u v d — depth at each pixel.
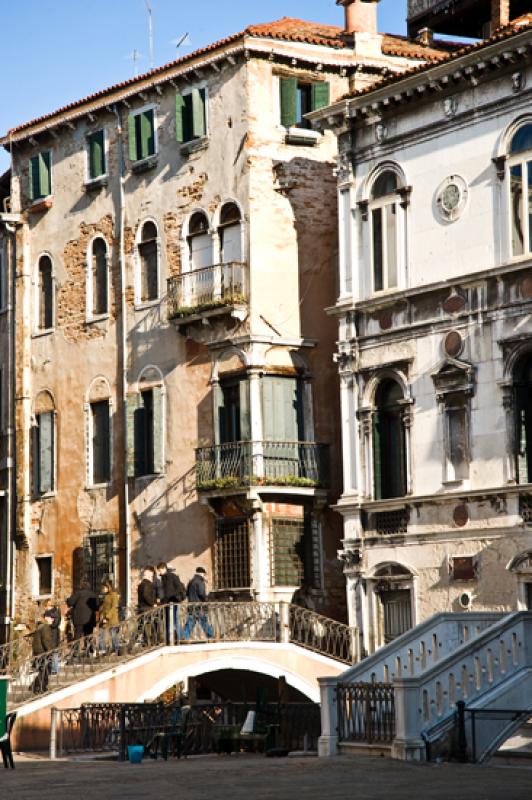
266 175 48.62
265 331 47.94
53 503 54.59
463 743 29.92
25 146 56.81
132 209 52.50
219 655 42.75
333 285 49.34
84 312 54.03
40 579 55.19
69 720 37.06
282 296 48.44
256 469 46.88
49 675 42.25
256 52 48.59
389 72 50.72
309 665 44.06
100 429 53.31
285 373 48.09
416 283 43.19
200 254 50.03
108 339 53.03
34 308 56.22
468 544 41.22
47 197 55.72
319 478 47.94
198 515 49.03
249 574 47.06
